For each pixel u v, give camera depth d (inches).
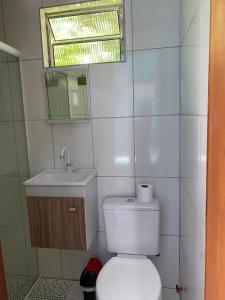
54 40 77.7
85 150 77.7
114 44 74.2
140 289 53.7
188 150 55.2
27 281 80.2
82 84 74.9
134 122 73.5
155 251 68.9
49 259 84.7
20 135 78.7
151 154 73.8
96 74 73.6
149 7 68.2
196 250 46.7
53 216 68.1
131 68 71.4
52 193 67.4
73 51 77.0
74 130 77.4
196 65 43.8
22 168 79.4
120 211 68.7
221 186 26.4
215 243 28.4
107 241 70.8
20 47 76.5
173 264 77.0
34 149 80.9
